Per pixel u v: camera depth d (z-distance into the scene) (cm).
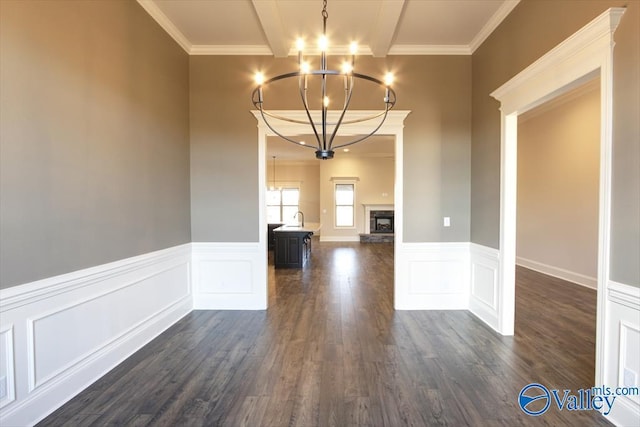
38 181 192
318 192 1212
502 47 316
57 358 205
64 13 208
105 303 247
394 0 285
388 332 322
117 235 260
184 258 372
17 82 179
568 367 253
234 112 386
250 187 388
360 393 219
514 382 232
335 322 350
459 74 382
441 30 346
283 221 1218
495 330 325
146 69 298
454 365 256
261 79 208
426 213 385
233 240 390
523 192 643
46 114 196
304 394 218
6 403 174
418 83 383
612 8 187
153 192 310
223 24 336
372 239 1084
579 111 508
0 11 169
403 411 200
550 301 421
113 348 255
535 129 605
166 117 334
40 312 193
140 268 290
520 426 187
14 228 177
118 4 260
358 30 346
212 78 385
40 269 193
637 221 178
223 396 216
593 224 484
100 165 241
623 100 185
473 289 375
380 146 929
